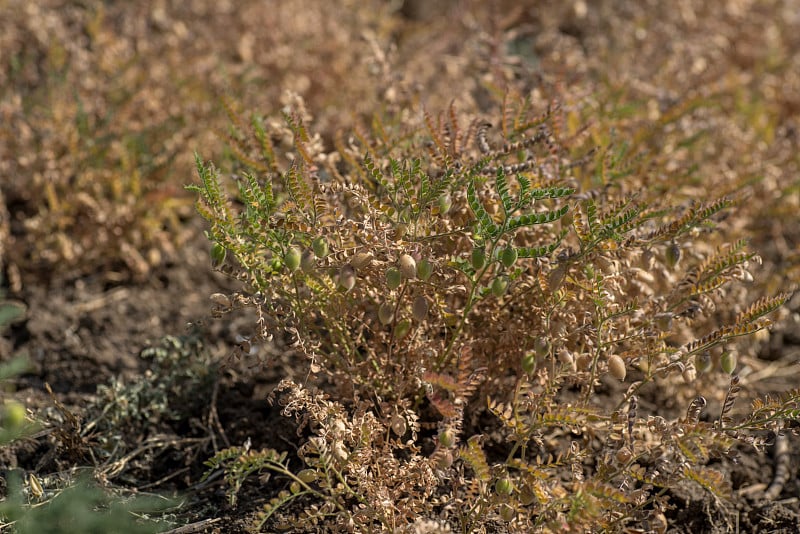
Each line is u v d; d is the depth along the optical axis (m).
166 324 3.88
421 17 6.57
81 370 3.60
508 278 2.52
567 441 3.12
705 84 4.72
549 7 5.89
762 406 2.47
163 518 2.81
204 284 4.16
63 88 4.42
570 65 4.80
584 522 2.27
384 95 3.62
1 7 4.82
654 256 2.85
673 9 5.63
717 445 2.44
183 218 4.56
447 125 2.97
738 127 4.67
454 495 2.63
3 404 3.30
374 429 2.63
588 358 2.77
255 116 3.16
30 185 4.21
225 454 2.47
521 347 2.95
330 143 4.51
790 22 5.91
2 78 4.60
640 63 5.07
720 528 2.94
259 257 2.67
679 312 2.81
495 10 5.44
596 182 3.38
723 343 2.69
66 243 4.06
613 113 3.94
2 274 4.11
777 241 4.43
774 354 3.91
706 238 3.63
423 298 2.54
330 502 2.55
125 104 4.37
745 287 3.57
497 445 3.07
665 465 2.52
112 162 4.23
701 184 4.05
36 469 3.01
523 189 2.38
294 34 5.21
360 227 2.71
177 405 3.34
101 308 3.96
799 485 3.13
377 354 3.03
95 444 3.12
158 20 5.16
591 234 2.54
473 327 3.02
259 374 3.45
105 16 5.16
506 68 4.18
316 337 3.02
